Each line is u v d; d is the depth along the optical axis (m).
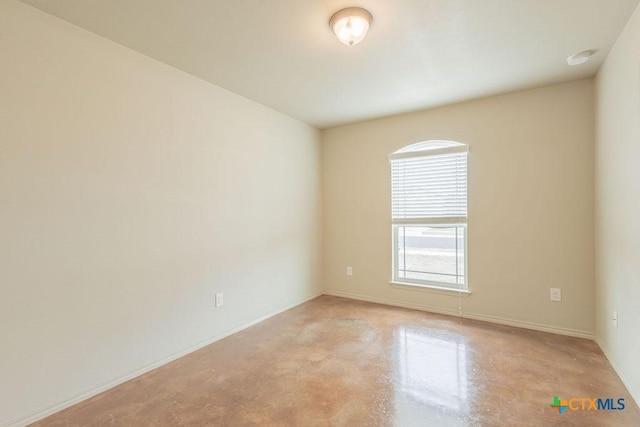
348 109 3.59
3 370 1.69
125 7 1.81
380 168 3.96
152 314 2.40
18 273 1.75
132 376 2.26
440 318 3.41
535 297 3.07
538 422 1.73
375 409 1.86
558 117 2.94
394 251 3.94
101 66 2.11
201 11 1.86
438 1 1.78
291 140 3.87
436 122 3.55
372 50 2.32
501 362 2.41
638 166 1.85
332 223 4.36
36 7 1.81
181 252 2.61
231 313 3.05
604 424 1.71
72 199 1.97
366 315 3.53
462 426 1.70
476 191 3.34
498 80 2.85
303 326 3.22
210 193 2.86
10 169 1.72
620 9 1.86
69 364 1.94
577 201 2.88
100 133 2.11
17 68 1.75
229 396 2.02
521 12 1.89
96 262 2.08
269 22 1.98
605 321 2.53
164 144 2.49
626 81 2.03
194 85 2.73
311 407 1.89
